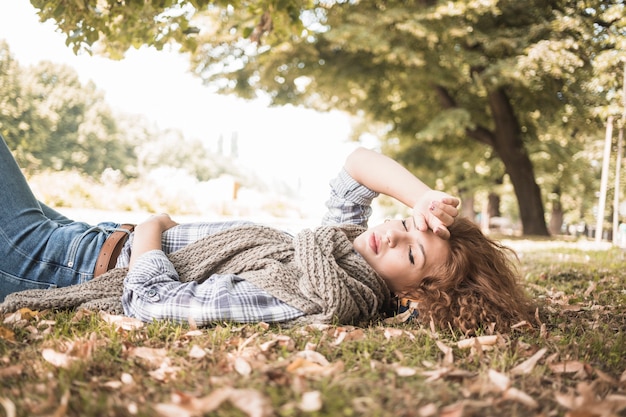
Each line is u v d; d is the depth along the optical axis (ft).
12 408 4.33
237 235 8.73
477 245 8.83
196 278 8.45
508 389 5.18
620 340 7.65
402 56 48.24
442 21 46.03
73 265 8.65
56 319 7.73
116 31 14.85
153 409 4.53
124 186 59.16
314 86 64.39
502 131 57.11
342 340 6.98
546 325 8.95
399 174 9.37
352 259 8.62
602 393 5.56
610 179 69.00
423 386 5.33
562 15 42.01
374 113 67.67
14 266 8.62
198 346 6.41
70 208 47.47
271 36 16.88
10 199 8.72
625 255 27.07
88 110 144.87
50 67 131.95
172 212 56.49
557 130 62.49
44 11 13.44
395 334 7.52
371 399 4.78
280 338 6.90
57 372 5.55
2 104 111.34
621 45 36.81
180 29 14.96
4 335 6.79
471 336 8.15
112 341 6.70
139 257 8.25
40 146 121.70
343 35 46.78
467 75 54.29
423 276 8.57
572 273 16.93
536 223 58.18
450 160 77.36
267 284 8.01
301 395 4.88
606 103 42.16
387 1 52.85
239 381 5.21
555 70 42.39
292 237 9.17
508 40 44.55
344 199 9.93
